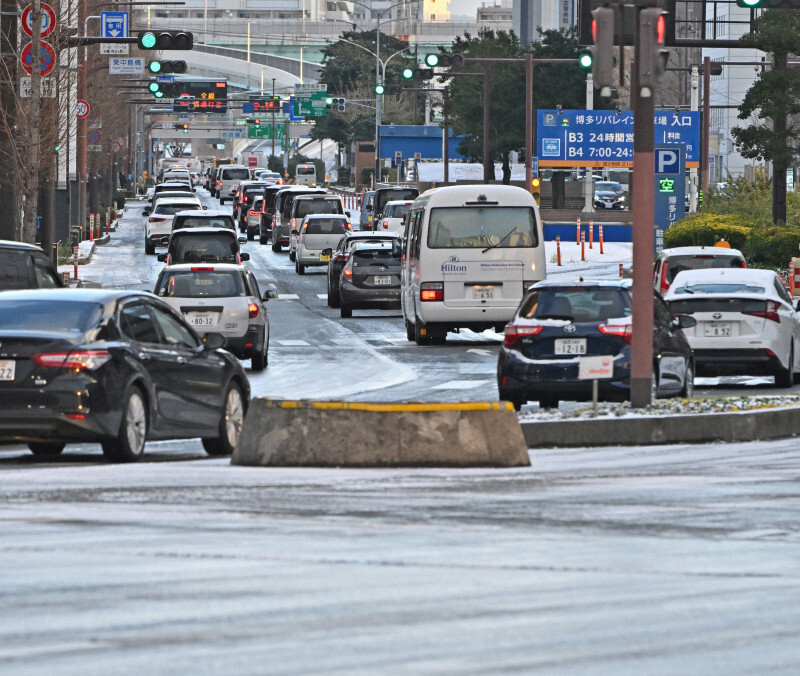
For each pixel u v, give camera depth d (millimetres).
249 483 40250
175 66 147000
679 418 51031
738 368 71188
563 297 59062
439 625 23609
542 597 25688
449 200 98688
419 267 98750
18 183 125500
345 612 24453
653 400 56188
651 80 51594
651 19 51250
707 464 44938
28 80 120500
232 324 85062
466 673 20766
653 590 26391
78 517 33938
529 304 59688
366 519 33938
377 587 26406
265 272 181125
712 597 25844
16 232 124500
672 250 96125
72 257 192875
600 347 57969
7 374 44656
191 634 22938
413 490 38875
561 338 58125
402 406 44469
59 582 26688
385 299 122438
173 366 48781
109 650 21969
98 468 44125
